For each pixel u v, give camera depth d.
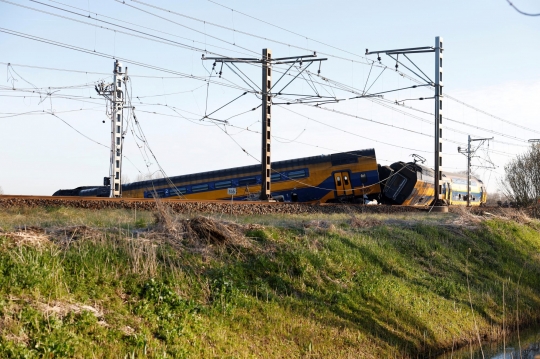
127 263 11.61
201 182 43.38
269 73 29.80
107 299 10.26
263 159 29.69
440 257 20.64
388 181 42.44
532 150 47.19
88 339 8.89
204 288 12.16
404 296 16.44
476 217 27.09
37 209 19.94
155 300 10.90
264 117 29.70
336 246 17.02
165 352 9.46
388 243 19.47
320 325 13.09
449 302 17.62
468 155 68.12
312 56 28.89
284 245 15.64
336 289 14.93
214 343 10.58
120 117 35.00
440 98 36.44
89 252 11.32
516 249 25.19
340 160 41.66
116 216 18.41
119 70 35.25
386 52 34.97
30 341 8.30
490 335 17.25
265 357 11.04
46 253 10.59
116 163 34.69
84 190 46.25
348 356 12.43
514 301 20.11
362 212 29.84
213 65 28.50
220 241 14.48
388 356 13.34
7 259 9.88
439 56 35.97
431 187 46.16
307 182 41.62
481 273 21.31
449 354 15.07
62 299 9.62
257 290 13.09
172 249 13.00
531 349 16.47
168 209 15.04
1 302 8.65
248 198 40.56
